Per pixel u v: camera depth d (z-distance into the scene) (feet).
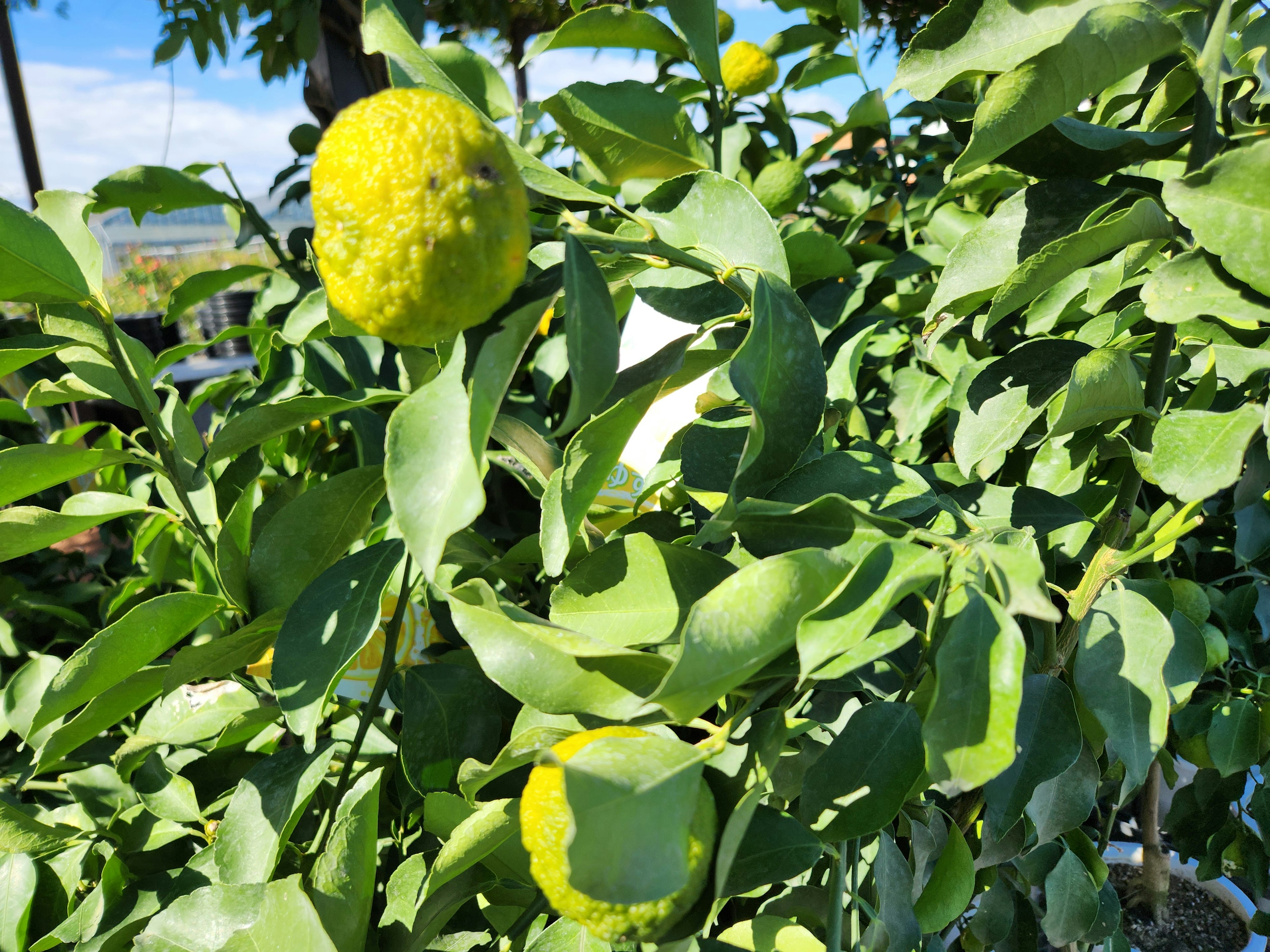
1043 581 1.13
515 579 2.09
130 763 2.07
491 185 0.95
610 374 1.09
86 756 2.46
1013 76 1.18
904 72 1.31
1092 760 1.64
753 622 1.10
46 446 1.70
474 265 0.95
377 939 1.63
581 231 1.25
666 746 1.11
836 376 2.36
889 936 1.37
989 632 1.10
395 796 1.97
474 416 1.00
